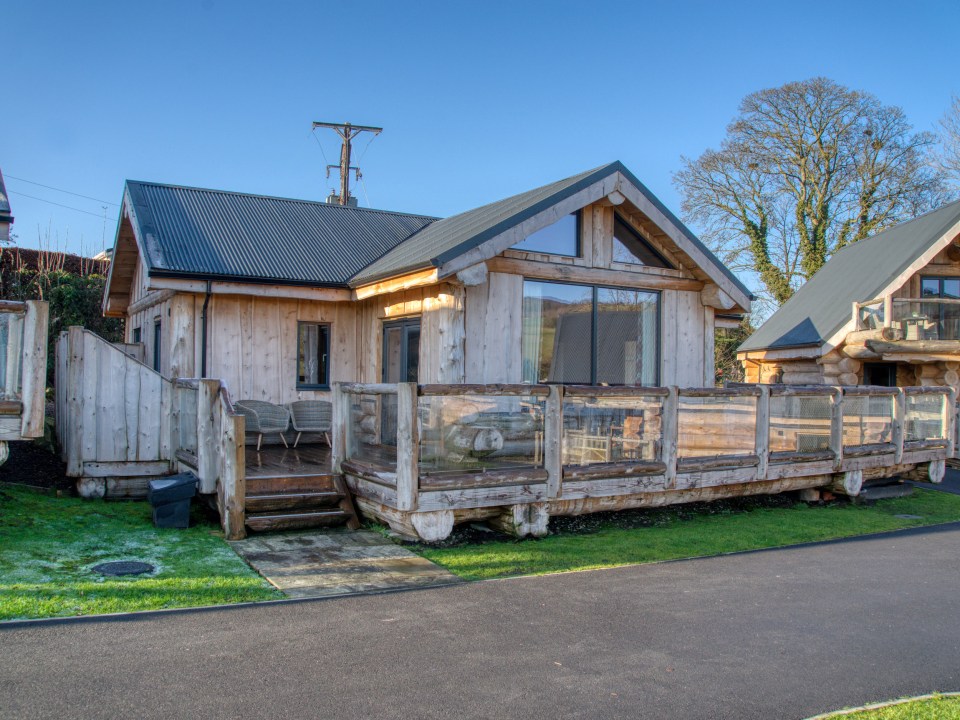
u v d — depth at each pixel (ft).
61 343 37.01
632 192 37.09
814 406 37.11
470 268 32.58
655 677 15.39
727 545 28.40
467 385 26.66
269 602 19.27
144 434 31.73
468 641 17.07
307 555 24.00
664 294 40.40
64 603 17.98
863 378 64.18
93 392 30.81
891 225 97.76
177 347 37.68
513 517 27.76
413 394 25.54
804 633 18.56
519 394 27.73
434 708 13.55
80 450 30.48
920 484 47.55
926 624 19.58
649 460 31.17
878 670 16.24
